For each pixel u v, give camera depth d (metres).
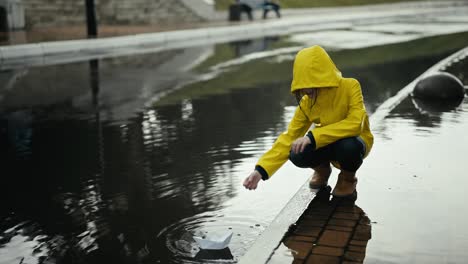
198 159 4.89
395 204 3.45
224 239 3.03
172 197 3.94
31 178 4.57
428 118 5.86
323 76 3.32
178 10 23.48
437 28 20.42
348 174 3.63
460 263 2.65
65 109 7.42
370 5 35.75
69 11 20.98
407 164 4.25
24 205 3.94
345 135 3.44
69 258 3.05
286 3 30.97
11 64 12.12
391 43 15.34
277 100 7.66
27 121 6.75
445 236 2.95
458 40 15.30
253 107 7.22
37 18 19.89
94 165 4.86
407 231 3.04
